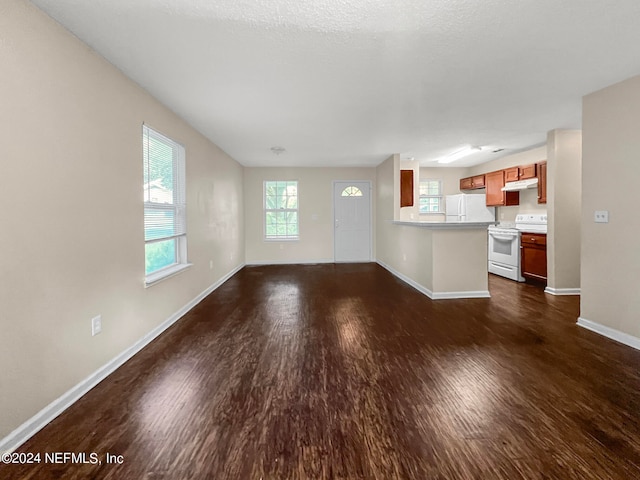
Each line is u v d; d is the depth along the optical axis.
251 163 6.60
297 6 1.69
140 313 2.66
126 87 2.47
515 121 3.79
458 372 2.21
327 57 2.24
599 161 2.89
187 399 1.89
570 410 1.76
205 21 1.81
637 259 2.61
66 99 1.86
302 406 1.82
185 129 3.65
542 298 4.14
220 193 5.11
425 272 4.41
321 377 2.15
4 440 1.47
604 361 2.36
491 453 1.44
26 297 1.59
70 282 1.88
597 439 1.53
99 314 2.14
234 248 6.08
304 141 4.67
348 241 7.30
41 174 1.68
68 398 1.83
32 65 1.63
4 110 1.48
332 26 1.87
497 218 6.57
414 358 2.43
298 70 2.43
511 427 1.62
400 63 2.34
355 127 3.97
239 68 2.38
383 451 1.46
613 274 2.79
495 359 2.41
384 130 4.12
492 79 2.64
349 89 2.80
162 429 1.62
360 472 1.35
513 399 1.87
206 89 2.76
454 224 4.12
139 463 1.39
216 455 1.44
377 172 7.05
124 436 1.57
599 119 2.88
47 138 1.72
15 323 1.53
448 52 2.19
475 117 3.63
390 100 3.07
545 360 2.38
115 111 2.33
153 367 2.30
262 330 3.05
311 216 7.21
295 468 1.37
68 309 1.86
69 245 1.87
